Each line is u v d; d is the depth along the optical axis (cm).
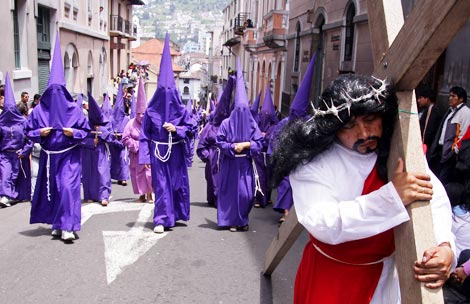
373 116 209
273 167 239
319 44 1702
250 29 3181
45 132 596
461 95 617
